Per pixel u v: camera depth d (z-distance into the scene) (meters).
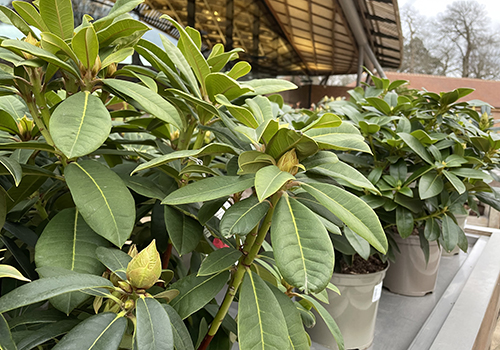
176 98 0.68
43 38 0.52
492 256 1.87
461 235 1.28
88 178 0.54
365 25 6.73
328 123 0.47
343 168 0.55
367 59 7.71
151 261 0.44
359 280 1.13
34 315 0.53
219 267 0.53
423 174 1.20
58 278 0.41
